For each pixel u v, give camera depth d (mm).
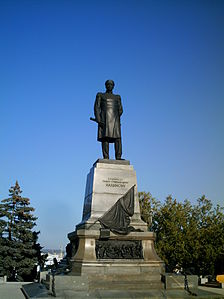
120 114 18312
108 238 14484
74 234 14953
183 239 35625
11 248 36219
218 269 34188
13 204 39094
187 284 13492
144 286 13367
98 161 16781
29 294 13250
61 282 12656
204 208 41125
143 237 14883
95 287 12938
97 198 15773
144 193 42375
